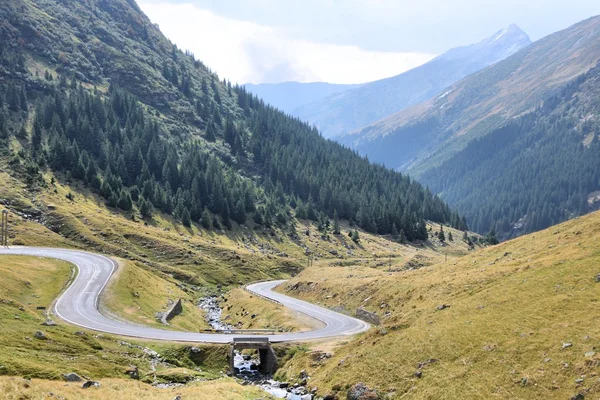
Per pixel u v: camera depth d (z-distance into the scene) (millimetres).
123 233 161750
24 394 38125
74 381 45906
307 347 70062
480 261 87438
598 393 37562
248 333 78688
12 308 70500
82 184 191750
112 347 63000
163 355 64750
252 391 52562
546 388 40656
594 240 66750
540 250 75750
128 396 43875
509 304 56781
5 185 164875
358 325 84562
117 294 93812
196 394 47750
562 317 49062
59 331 63406
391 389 49906
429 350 53250
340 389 53906
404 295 86375
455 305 63594
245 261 171875
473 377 45781
